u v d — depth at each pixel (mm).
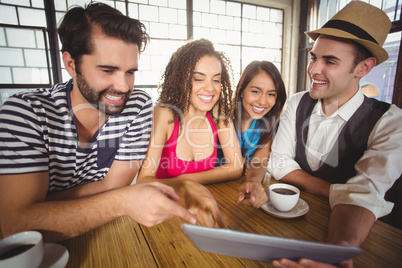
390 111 1036
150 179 1035
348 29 960
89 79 715
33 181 666
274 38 4781
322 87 1086
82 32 655
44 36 2986
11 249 509
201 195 785
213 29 4223
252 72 1344
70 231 612
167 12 3766
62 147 798
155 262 568
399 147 926
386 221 1915
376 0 3047
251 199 837
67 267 549
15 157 650
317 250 391
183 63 1190
